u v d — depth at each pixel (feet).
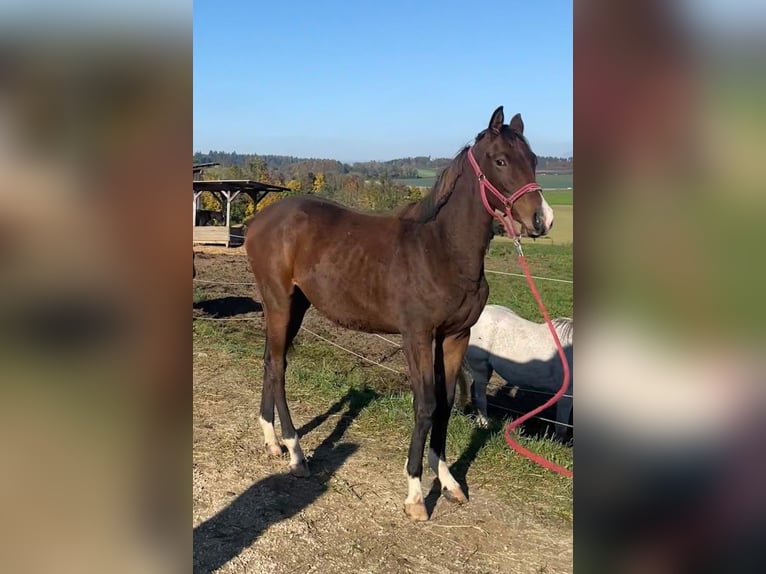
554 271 53.26
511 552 10.17
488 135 10.64
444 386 12.02
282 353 13.37
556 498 12.10
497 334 17.62
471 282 10.94
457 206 10.85
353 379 19.76
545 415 19.56
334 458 13.51
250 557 9.58
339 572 9.41
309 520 10.87
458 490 11.82
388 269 11.40
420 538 10.51
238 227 68.08
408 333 11.29
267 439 13.61
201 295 33.76
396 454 13.85
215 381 18.13
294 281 13.12
